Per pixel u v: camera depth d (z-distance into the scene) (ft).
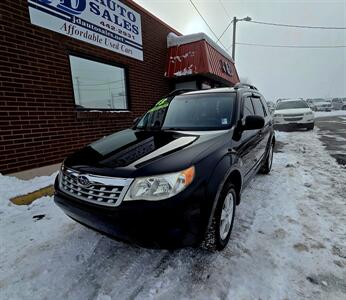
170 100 12.10
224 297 5.98
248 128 9.17
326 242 8.16
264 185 13.76
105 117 18.52
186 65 26.61
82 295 6.11
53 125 14.73
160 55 26.32
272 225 9.31
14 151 12.73
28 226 9.37
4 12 11.90
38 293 6.19
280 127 39.52
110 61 18.98
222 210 7.50
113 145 8.41
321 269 6.89
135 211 5.78
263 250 7.79
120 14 19.51
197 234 6.21
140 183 5.95
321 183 13.99
